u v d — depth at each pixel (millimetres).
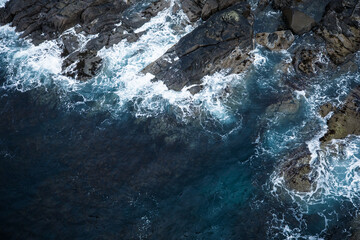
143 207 13734
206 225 13133
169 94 17344
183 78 17484
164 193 14133
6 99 17797
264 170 14477
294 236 12500
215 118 16453
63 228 13180
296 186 13578
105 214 13555
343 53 17922
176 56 18062
